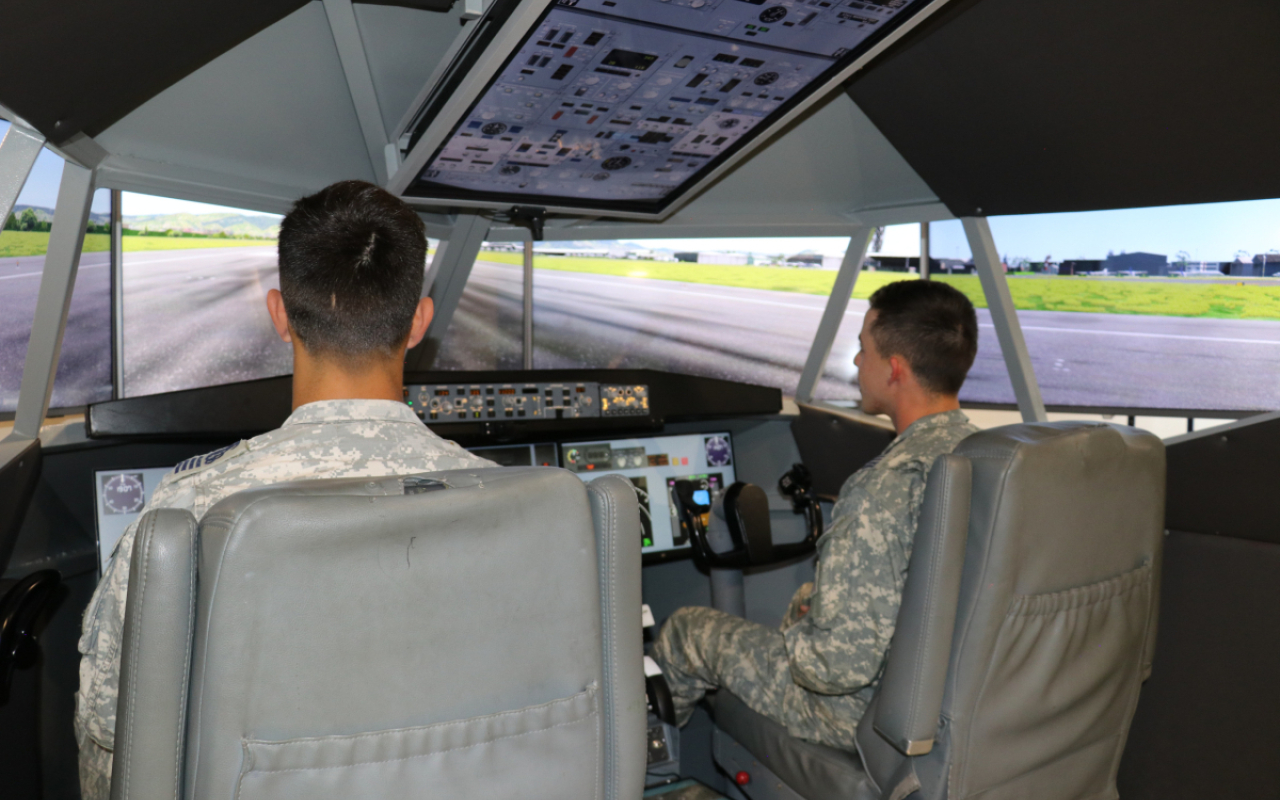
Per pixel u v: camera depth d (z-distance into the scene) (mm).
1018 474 1187
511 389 2033
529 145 1708
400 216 900
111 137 1648
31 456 1574
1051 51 1812
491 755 743
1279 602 1872
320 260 847
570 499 768
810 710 1563
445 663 703
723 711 1813
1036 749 1321
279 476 778
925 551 1218
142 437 1619
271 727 645
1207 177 1902
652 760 2215
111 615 746
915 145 2268
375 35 1822
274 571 621
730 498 2156
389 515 655
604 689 846
